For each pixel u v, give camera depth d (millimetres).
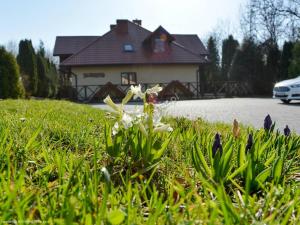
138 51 28172
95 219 1038
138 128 1782
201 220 1043
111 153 1782
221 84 29547
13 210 1062
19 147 2057
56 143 2537
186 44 35125
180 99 23906
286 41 30109
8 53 18844
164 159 1942
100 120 4496
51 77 40031
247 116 9055
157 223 1072
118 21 29109
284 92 13953
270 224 1036
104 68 27641
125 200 1279
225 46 38719
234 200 1463
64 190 1295
